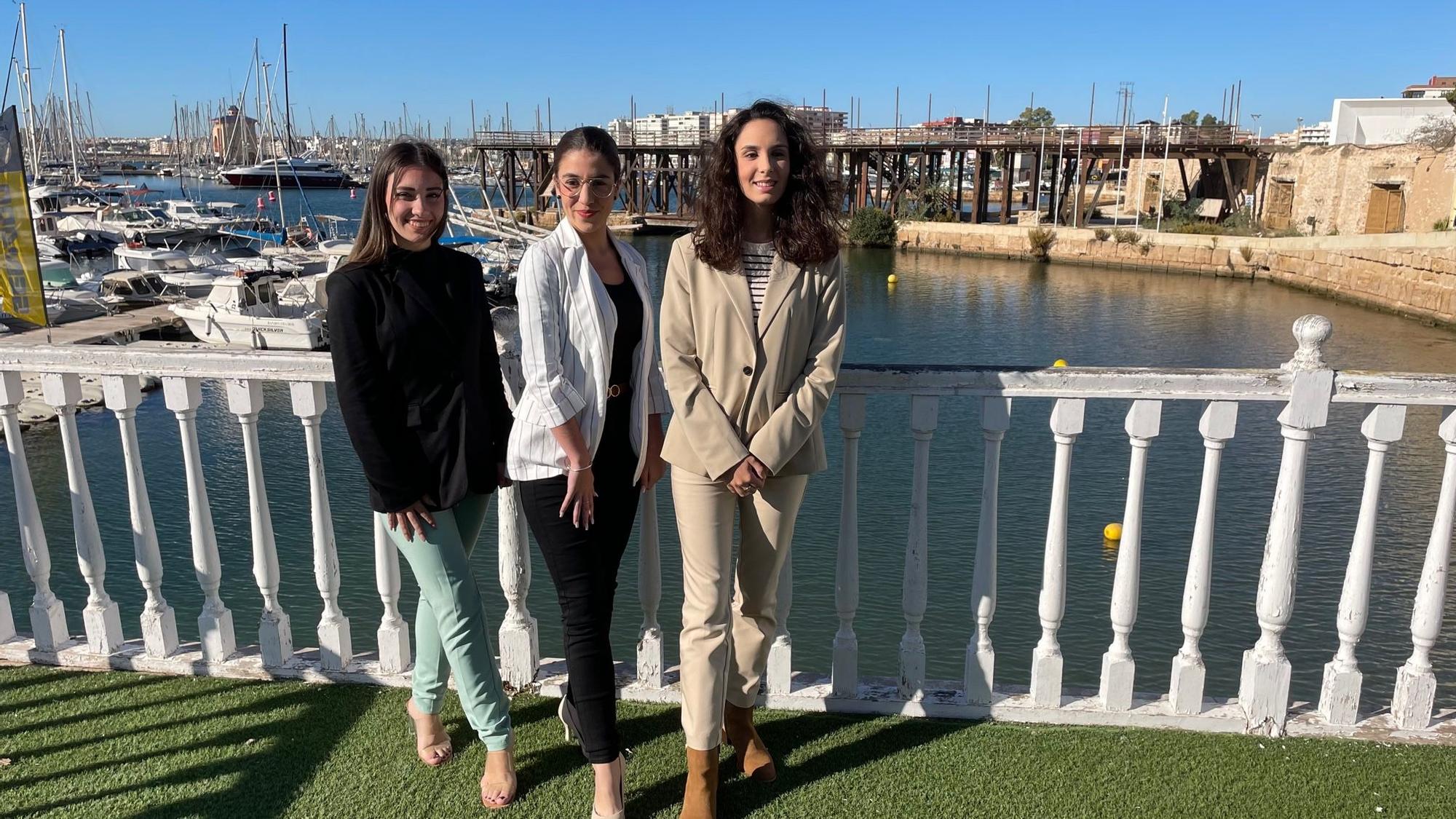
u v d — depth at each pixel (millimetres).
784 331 2266
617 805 2346
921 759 2656
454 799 2471
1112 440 14562
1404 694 2773
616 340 2314
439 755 2600
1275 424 15125
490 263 26750
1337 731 2768
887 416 15430
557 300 2189
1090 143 46656
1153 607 8977
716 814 2432
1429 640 2709
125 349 2885
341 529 11180
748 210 2311
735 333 2262
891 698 2920
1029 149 48281
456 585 2367
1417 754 2664
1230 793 2492
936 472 12906
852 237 48406
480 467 2309
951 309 29672
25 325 22500
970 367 2676
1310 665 7770
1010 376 2652
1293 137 66000
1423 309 26688
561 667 3109
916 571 2822
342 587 9633
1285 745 2715
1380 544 10234
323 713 2863
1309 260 33219
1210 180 49969
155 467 13578
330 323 2154
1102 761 2639
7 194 9570
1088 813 2412
